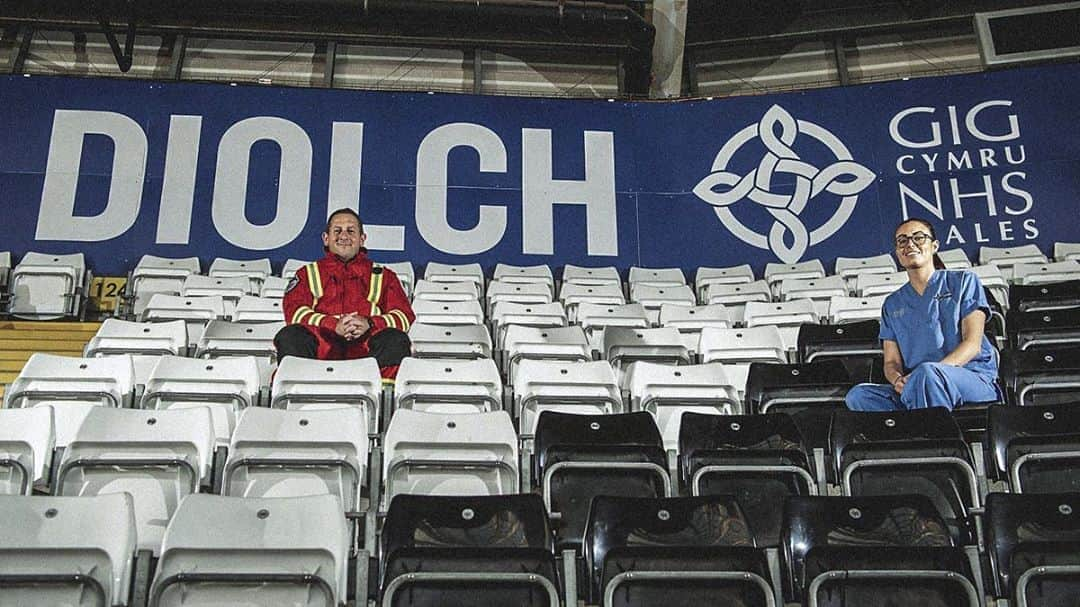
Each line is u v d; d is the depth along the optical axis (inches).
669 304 398.9
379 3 505.0
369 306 290.8
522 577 165.9
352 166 459.2
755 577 167.0
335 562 169.5
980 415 233.8
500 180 462.0
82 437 201.5
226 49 526.3
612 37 538.0
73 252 429.1
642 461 209.2
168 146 452.4
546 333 316.5
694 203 461.1
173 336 301.4
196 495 173.2
